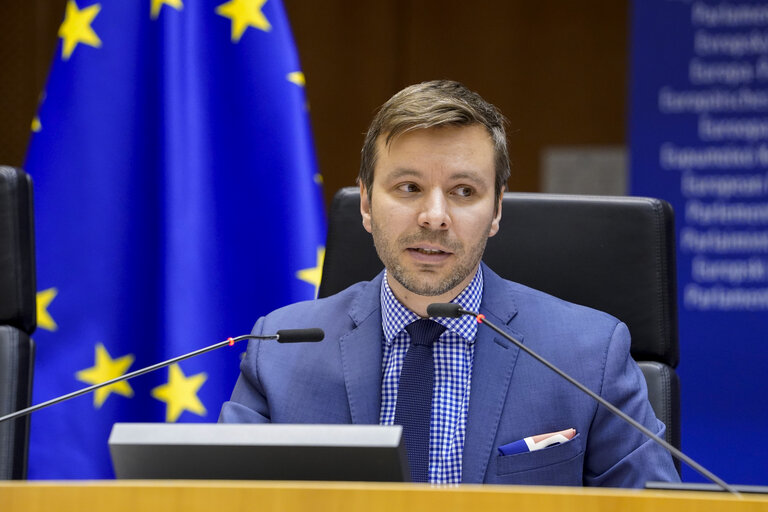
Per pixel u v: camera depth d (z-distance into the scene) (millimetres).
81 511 3719
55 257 8086
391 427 4492
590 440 5906
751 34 12789
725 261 13023
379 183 5797
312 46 17047
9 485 3734
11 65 16297
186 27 8297
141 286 8172
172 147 8117
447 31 16906
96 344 8008
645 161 13078
